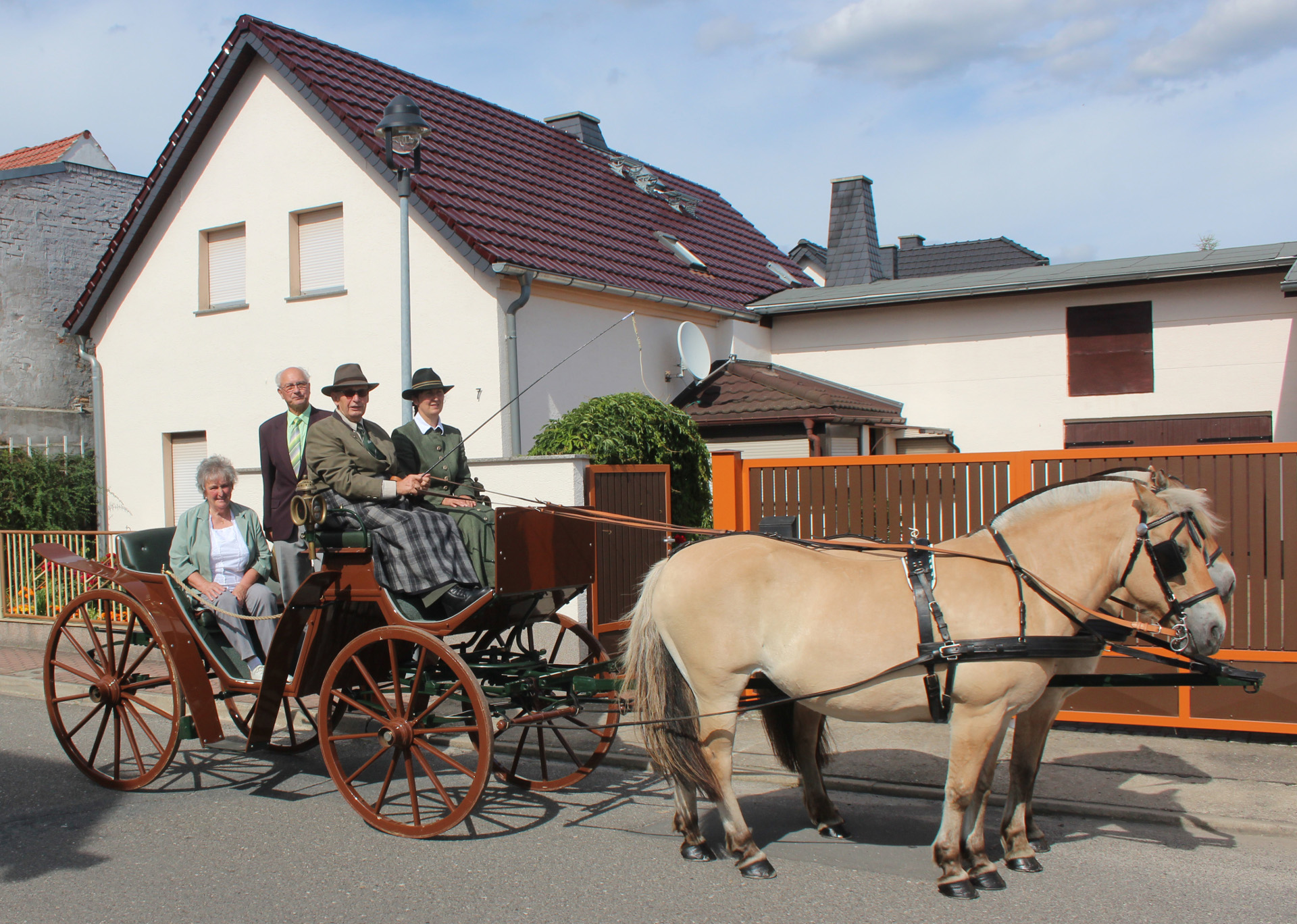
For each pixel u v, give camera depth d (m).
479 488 6.42
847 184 25.11
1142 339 14.60
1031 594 4.53
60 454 15.81
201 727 5.98
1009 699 4.43
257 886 4.65
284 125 13.16
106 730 8.02
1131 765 6.26
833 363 16.55
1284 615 6.57
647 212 17.36
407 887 4.62
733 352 15.61
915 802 5.90
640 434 10.52
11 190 16.53
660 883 4.64
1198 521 4.51
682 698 4.92
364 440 6.11
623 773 6.65
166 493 14.51
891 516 7.51
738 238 19.66
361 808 5.45
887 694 4.55
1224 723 6.70
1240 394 14.09
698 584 4.80
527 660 5.97
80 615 10.70
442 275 11.84
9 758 7.12
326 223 13.04
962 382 15.66
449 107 15.67
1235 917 4.21
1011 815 4.84
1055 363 15.09
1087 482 4.75
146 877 4.77
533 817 5.67
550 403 12.12
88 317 14.91
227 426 13.84
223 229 13.99
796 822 5.60
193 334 14.12
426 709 5.27
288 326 13.24
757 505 7.91
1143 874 4.71
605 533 9.13
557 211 14.40
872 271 24.81
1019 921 4.20
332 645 5.88
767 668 4.76
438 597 5.48
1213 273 13.73
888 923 4.19
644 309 13.88
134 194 18.31
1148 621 5.21
